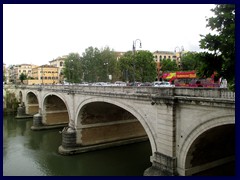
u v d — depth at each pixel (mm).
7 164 28766
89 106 31438
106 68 76250
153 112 19969
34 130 46969
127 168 26219
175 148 18141
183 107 17359
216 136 17953
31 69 138250
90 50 79875
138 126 36688
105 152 31906
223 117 14398
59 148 32656
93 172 25562
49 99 47844
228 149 20531
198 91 15992
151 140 20344
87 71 79125
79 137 32250
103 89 26516
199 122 16062
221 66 9398
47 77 113750
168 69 76875
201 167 18625
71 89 34094
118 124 34969
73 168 27000
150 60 72438
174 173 17984
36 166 27984
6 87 73125
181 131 17625
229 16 8758
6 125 52469
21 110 62094
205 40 9180
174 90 18031
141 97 20891
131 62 71125
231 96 13750
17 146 36156
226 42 8703
